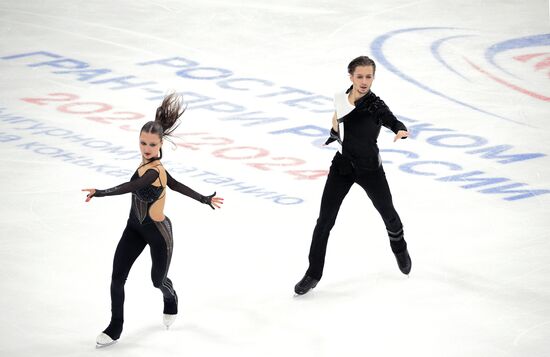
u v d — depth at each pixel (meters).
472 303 24.94
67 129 41.66
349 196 34.06
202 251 28.80
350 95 24.34
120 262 22.09
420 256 28.36
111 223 31.14
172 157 38.19
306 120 43.44
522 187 34.97
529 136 41.38
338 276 26.94
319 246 25.08
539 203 33.28
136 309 24.55
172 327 23.50
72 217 31.59
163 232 22.11
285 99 46.56
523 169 37.00
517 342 22.61
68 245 29.09
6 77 49.47
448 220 31.56
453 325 23.58
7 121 42.66
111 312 23.22
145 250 28.48
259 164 37.53
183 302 25.08
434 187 35.03
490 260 28.02
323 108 45.28
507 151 39.31
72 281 26.31
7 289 25.67
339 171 24.69
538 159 38.28
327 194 24.84
